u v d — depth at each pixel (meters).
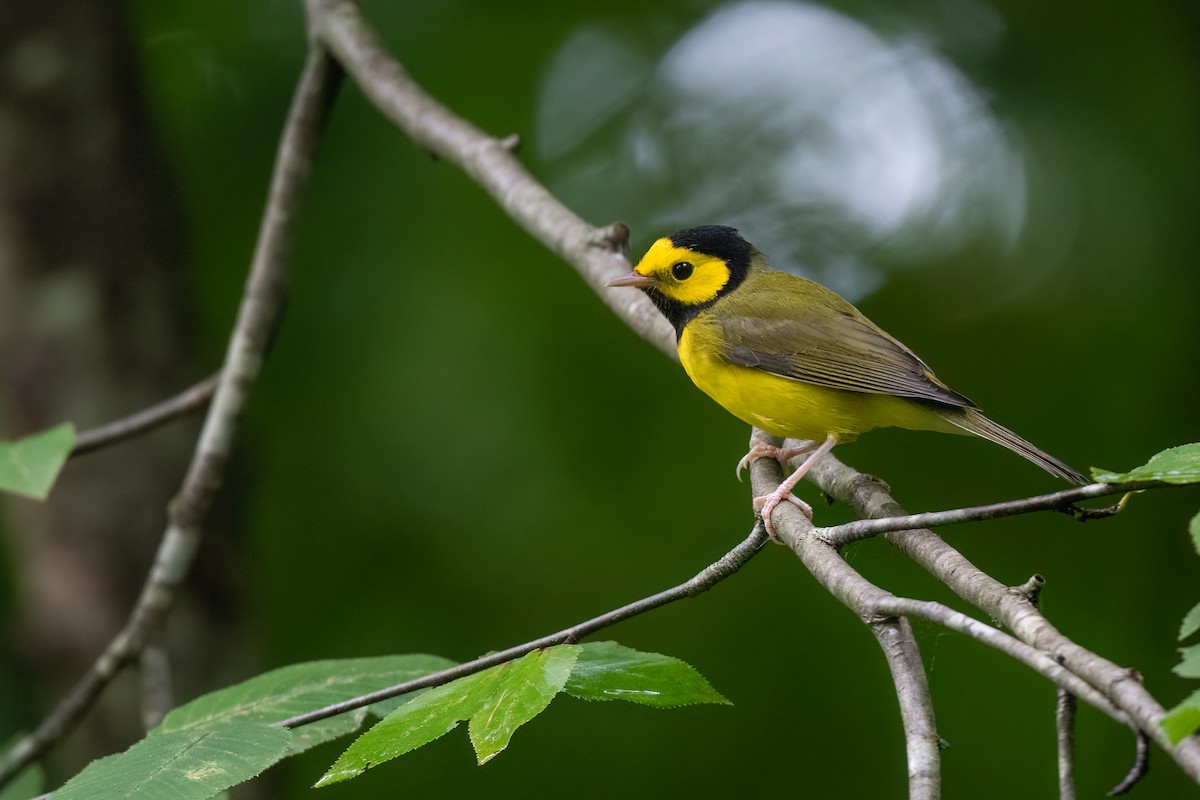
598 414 12.84
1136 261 13.38
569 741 12.43
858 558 12.23
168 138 12.52
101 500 11.41
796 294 8.89
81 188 11.49
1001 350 13.40
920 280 13.74
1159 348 13.09
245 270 13.11
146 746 4.82
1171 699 12.12
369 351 12.86
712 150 14.35
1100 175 13.59
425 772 12.39
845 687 12.30
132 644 8.79
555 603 12.54
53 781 11.18
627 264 8.95
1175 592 12.51
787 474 8.56
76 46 11.59
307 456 12.79
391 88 9.76
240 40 13.06
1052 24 14.04
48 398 11.38
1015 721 11.92
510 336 12.86
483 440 12.65
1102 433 12.97
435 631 12.52
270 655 12.51
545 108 13.92
